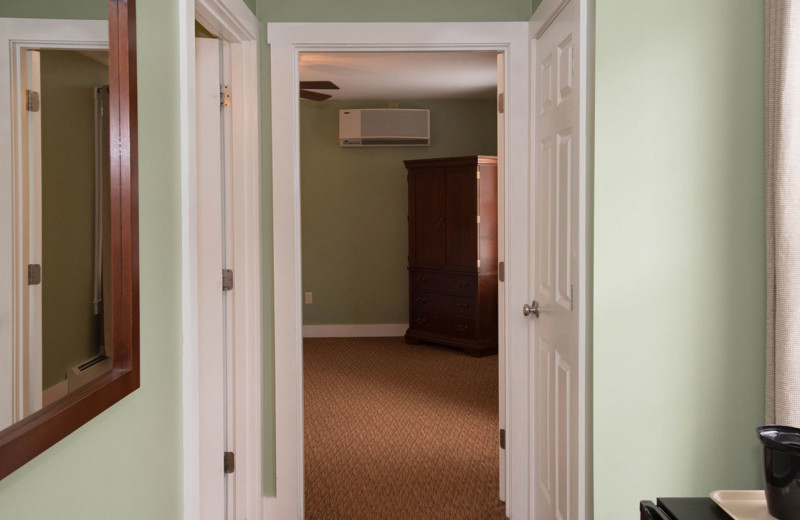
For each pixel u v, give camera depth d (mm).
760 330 2188
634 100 2162
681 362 2197
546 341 2787
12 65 1094
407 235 7547
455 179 6688
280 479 3070
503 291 3162
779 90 2006
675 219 2178
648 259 2184
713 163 2168
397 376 5887
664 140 2168
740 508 1322
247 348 2949
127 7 1510
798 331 1987
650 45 2154
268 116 3027
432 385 5582
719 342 2189
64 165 1263
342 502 3312
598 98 2162
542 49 2826
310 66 5625
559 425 2566
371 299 7617
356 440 4242
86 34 1347
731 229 2178
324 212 7559
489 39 2994
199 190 2844
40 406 1179
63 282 1262
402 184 7516
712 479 2207
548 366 2740
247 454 2975
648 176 2172
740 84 2162
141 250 1632
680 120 2164
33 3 1150
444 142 7469
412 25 2988
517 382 3062
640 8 2150
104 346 1445
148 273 1676
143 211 1643
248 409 2965
